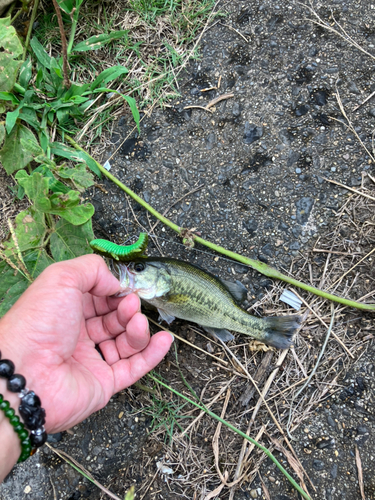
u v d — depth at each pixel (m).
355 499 0.38
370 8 0.46
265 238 0.42
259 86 0.45
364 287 0.41
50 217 0.38
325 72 0.45
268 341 0.39
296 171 0.43
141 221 0.43
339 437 0.39
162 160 0.44
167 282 0.37
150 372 0.40
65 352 0.28
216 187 0.43
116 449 0.39
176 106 0.45
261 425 0.40
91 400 0.30
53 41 0.45
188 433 0.40
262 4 0.46
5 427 0.23
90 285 0.30
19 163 0.40
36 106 0.41
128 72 0.44
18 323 0.26
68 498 0.39
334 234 0.42
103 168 0.42
